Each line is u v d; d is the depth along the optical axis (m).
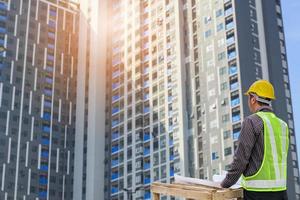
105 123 112.12
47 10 121.00
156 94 99.62
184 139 88.38
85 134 112.88
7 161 103.62
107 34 119.44
